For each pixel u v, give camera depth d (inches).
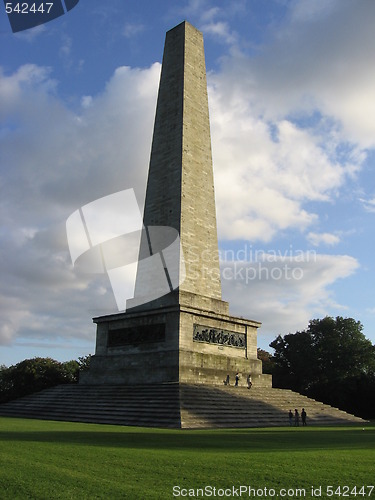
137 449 774.5
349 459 707.4
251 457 706.8
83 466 611.8
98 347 2127.2
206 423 1430.9
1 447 775.1
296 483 538.0
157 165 2127.2
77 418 1627.7
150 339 1945.1
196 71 2235.5
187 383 1745.8
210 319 2015.3
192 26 2266.2
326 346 3400.6
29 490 489.7
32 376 2901.1
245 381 2073.1
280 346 3617.1
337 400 3297.2
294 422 1724.9
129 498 464.4
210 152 2212.1
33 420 1582.2
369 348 3351.4
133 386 1800.0
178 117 2114.9
